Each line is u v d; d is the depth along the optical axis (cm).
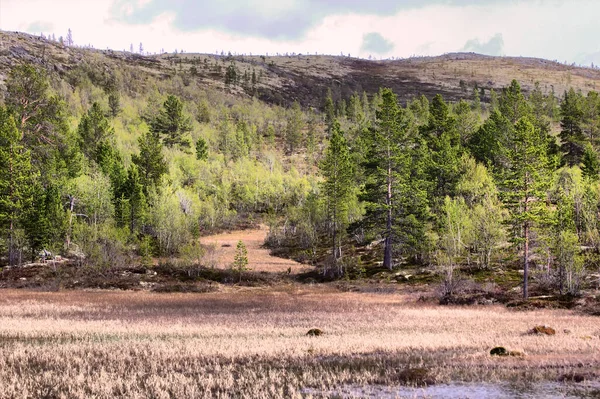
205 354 1812
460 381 1408
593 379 1402
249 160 14538
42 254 6125
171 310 3544
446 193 7281
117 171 8981
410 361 1703
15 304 3703
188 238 8019
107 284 5206
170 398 1241
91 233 5994
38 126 7456
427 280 5366
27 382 1362
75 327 2531
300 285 5809
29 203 6066
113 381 1373
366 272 6094
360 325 2752
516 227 4809
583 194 5625
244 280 5878
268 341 2111
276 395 1249
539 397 1240
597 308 3450
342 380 1423
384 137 6331
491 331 2439
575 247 4162
